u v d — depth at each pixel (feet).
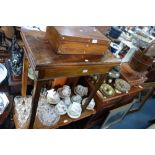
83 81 7.00
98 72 4.48
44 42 3.98
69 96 6.34
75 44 3.81
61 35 3.52
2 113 4.87
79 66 3.88
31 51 3.56
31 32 4.23
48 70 3.45
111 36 8.05
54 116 5.60
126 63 8.22
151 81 9.18
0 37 6.22
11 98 5.41
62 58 3.72
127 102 8.61
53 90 6.06
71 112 5.89
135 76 7.92
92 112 6.42
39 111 5.59
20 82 5.96
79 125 7.69
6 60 6.38
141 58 7.55
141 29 9.95
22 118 5.38
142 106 10.47
